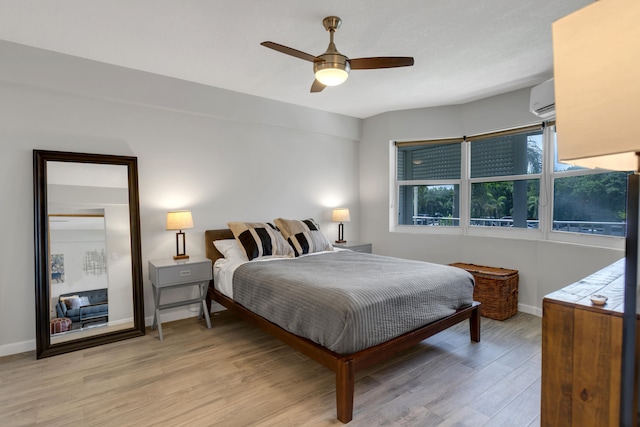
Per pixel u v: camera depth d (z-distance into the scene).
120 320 3.17
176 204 3.61
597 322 1.15
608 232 3.08
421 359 2.64
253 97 4.01
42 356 2.72
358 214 5.28
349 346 1.96
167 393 2.19
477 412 1.98
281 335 2.43
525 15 2.31
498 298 3.50
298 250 3.77
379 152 4.95
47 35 2.58
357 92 3.93
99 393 2.19
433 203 4.72
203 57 2.97
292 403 2.08
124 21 2.38
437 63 3.10
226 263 3.44
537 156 3.78
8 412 1.99
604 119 0.59
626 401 0.77
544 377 1.28
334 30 2.34
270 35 2.57
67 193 2.99
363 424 1.88
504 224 4.09
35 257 2.80
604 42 0.59
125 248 3.23
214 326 3.44
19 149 2.82
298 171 4.59
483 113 4.15
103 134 3.18
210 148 3.82
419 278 2.54
